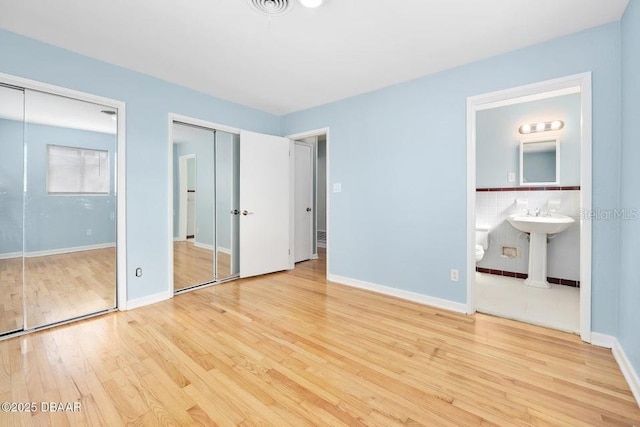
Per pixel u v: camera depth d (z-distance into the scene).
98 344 2.13
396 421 1.40
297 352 2.03
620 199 1.98
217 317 2.63
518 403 1.52
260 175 3.98
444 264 2.86
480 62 2.61
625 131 1.88
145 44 2.37
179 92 3.20
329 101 3.75
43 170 2.50
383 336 2.27
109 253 2.80
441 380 1.72
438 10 1.92
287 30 2.17
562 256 3.57
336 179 3.73
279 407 1.50
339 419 1.42
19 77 2.22
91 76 2.57
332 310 2.80
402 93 3.11
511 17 1.99
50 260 2.56
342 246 3.69
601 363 1.88
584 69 2.13
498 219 4.00
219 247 3.88
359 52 2.49
